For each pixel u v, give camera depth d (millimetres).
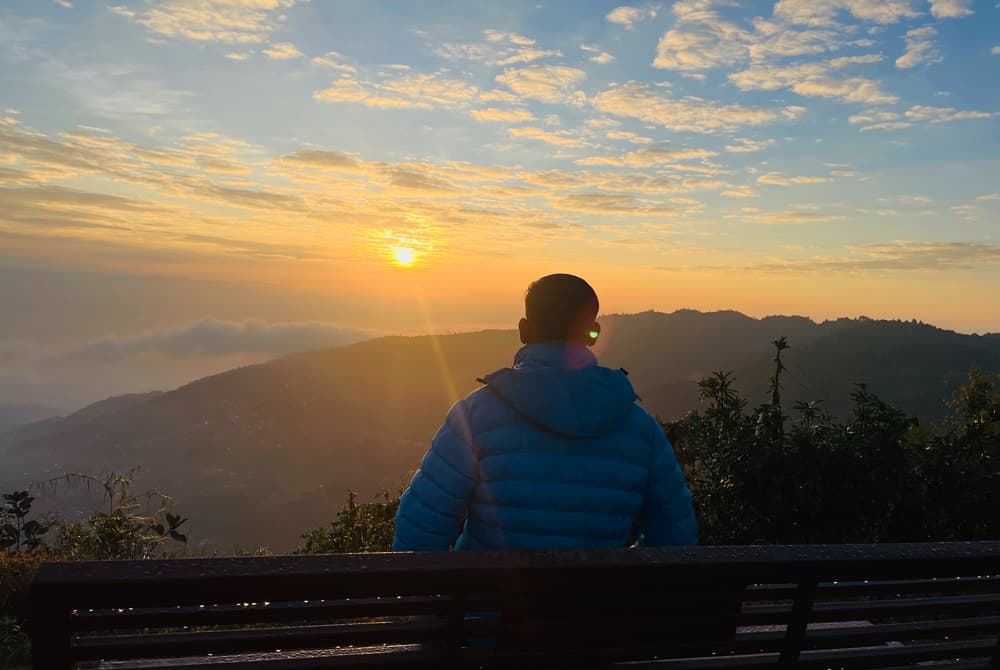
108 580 1467
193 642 1622
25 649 4406
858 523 6141
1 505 8117
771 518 6281
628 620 1951
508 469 2264
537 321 2449
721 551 1949
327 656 1771
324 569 1610
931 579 2225
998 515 6332
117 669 2086
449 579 1722
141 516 8453
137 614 1546
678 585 1950
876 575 2082
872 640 2209
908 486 6086
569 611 1884
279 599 1593
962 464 6578
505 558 1765
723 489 6426
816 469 6039
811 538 6113
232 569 1554
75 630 1511
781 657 2129
